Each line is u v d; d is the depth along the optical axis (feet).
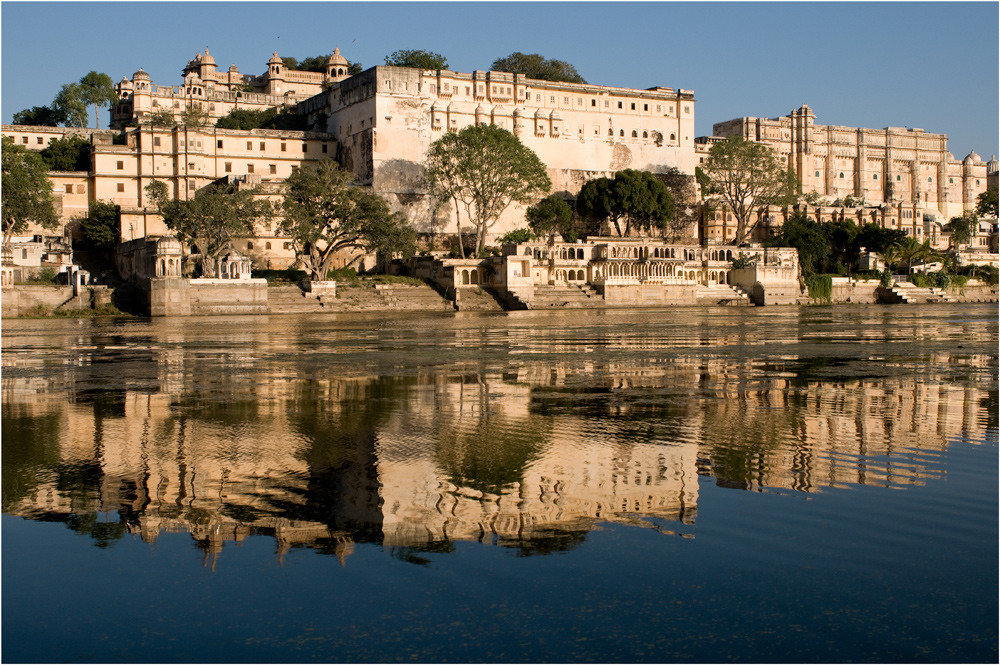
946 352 152.35
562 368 126.93
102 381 112.98
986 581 40.24
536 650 34.22
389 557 43.68
